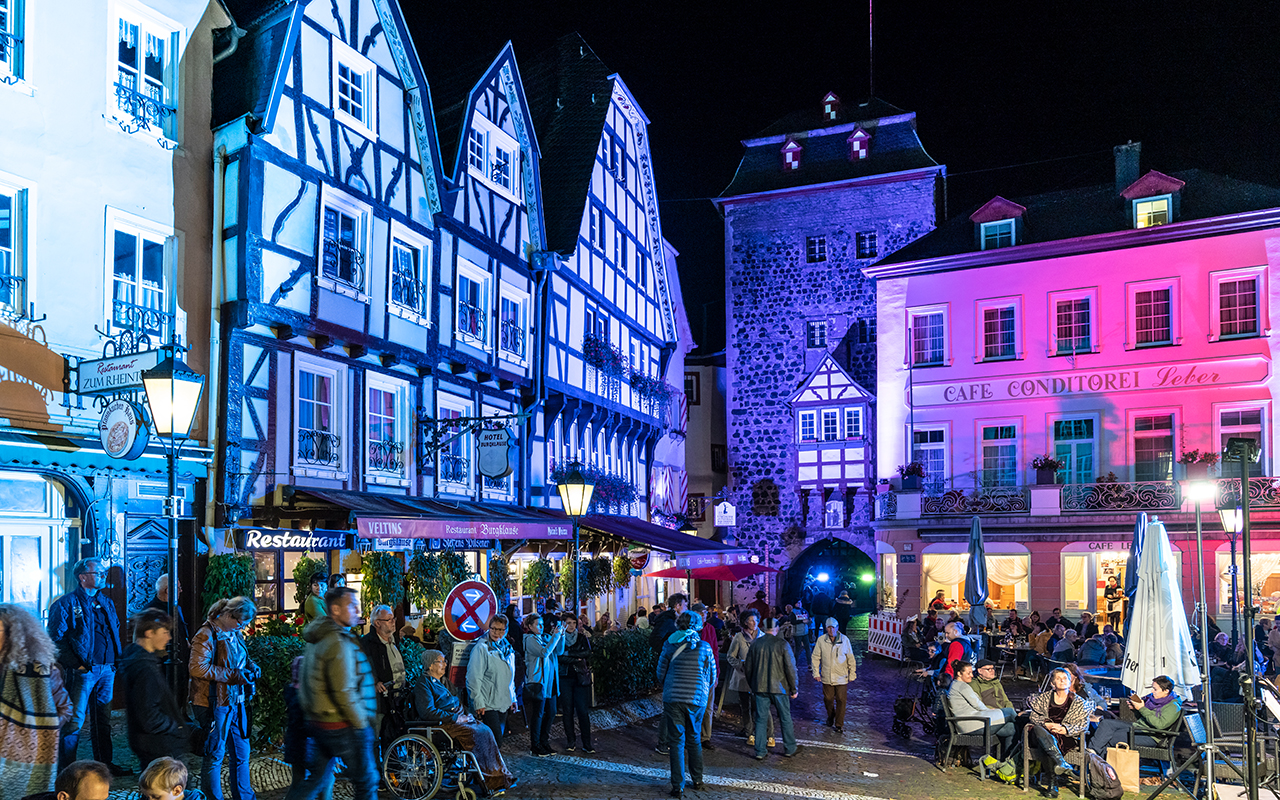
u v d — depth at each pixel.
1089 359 26.23
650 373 28.22
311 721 5.90
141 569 11.59
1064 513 24.91
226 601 7.10
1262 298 24.47
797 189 35.62
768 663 10.93
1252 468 24.20
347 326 14.52
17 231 10.51
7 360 10.09
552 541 19.56
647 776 9.77
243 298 12.61
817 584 35.50
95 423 11.02
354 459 14.77
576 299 22.14
